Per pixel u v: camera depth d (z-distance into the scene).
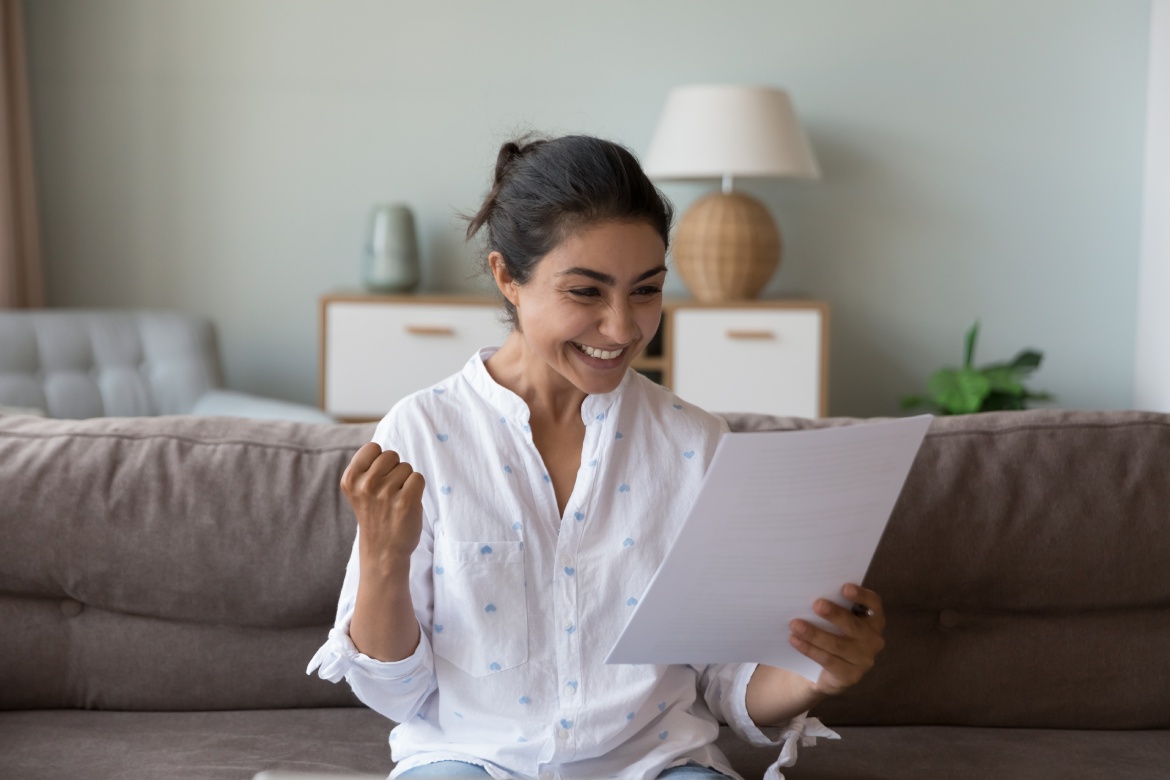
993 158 3.76
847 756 1.40
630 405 1.20
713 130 3.34
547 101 3.77
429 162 3.80
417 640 1.12
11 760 1.34
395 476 1.05
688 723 1.18
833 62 3.73
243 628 1.51
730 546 0.99
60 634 1.50
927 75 3.73
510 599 1.14
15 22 3.55
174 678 1.49
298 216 3.83
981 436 1.53
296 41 3.76
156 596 1.48
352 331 3.48
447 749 1.14
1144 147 3.72
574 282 1.07
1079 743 1.45
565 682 1.14
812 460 0.96
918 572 1.48
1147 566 1.47
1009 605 1.50
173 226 3.83
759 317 3.44
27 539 1.46
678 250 3.53
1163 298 3.50
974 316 3.82
